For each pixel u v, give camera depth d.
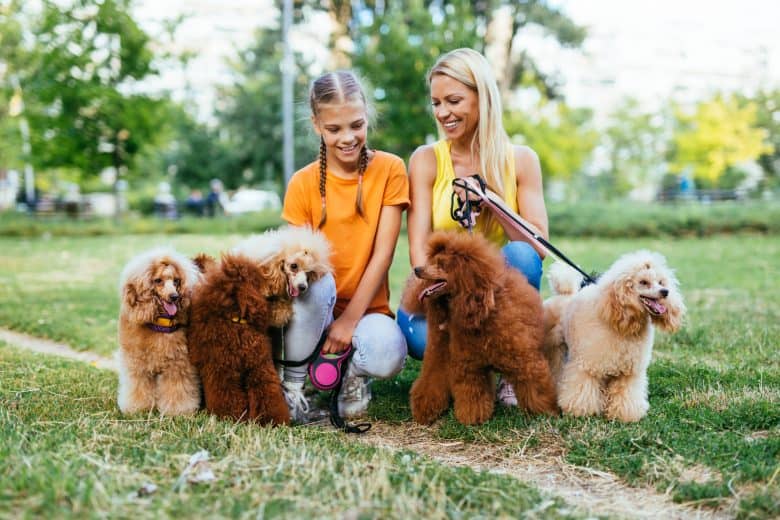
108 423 3.77
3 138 25.34
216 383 3.87
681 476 3.16
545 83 35.03
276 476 2.88
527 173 4.57
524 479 3.26
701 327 6.52
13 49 21.66
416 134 23.20
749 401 4.09
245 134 34.78
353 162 4.30
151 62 22.17
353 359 4.19
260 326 3.89
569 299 4.37
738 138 33.38
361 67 23.42
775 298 8.38
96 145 22.62
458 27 23.42
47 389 4.63
